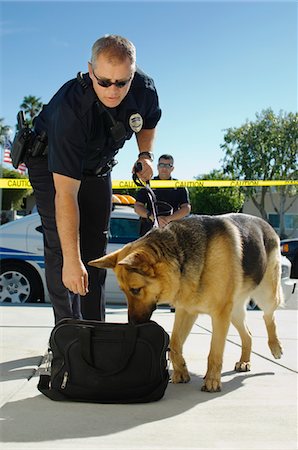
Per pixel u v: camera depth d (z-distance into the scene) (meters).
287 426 2.70
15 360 4.11
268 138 39.31
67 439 2.43
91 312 3.94
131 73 3.22
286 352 4.71
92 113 3.32
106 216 3.97
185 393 3.33
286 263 8.73
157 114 3.91
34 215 8.38
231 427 2.67
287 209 38.94
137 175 3.99
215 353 3.45
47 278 3.95
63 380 3.04
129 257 3.24
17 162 3.91
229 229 3.68
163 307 8.55
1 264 8.12
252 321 6.66
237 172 40.31
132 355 3.04
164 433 2.55
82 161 3.36
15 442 2.38
